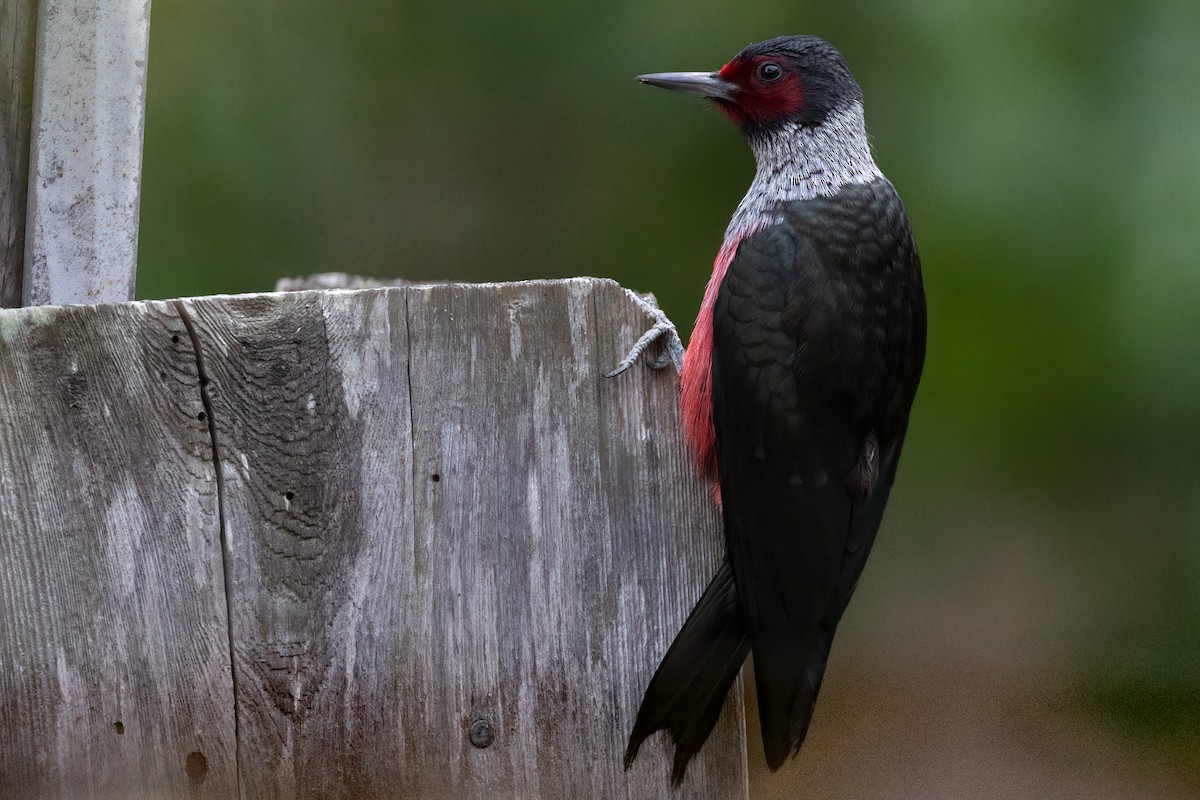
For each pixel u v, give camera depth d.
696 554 6.63
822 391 7.00
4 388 6.00
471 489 6.34
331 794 6.23
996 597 15.18
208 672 6.16
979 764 14.60
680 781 6.42
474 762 6.35
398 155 14.29
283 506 6.20
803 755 14.59
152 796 6.12
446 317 6.32
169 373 6.11
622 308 6.47
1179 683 14.73
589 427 6.45
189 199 13.83
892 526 14.96
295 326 6.19
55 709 6.06
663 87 8.48
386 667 6.28
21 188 7.18
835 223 7.50
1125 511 14.21
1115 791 13.81
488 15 14.05
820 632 6.90
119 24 7.12
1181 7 12.27
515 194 14.32
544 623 6.41
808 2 13.09
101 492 6.08
